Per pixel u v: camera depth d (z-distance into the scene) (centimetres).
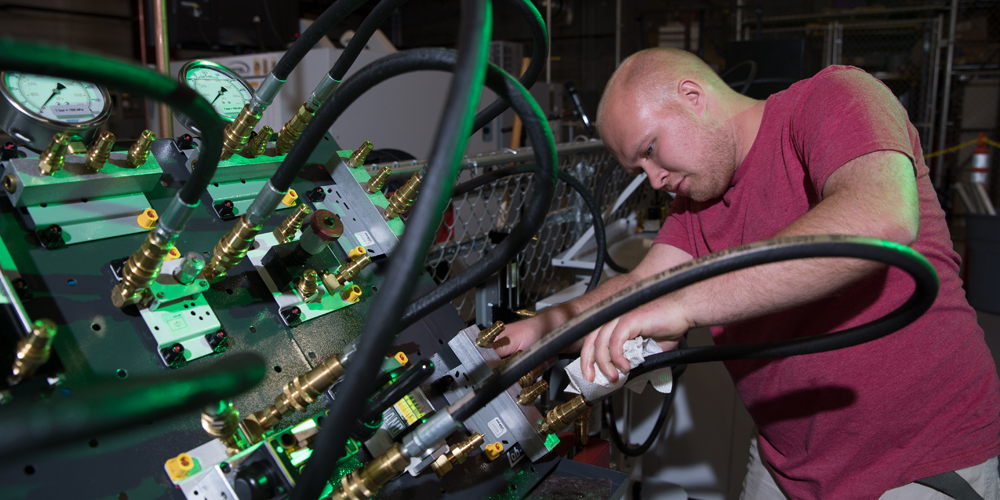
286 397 51
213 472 47
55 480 42
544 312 87
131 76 31
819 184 69
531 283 165
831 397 85
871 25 431
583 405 68
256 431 52
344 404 33
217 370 34
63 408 29
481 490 62
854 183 61
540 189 44
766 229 87
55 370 46
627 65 88
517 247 48
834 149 66
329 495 52
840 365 84
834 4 458
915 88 438
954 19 409
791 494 96
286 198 72
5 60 26
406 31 559
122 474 45
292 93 188
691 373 162
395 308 31
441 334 74
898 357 81
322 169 80
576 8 549
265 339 60
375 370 33
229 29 239
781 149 83
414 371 52
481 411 67
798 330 88
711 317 62
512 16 557
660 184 91
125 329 52
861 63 456
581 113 179
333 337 65
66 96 58
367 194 78
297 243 67
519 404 68
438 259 122
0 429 29
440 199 31
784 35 475
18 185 52
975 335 85
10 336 45
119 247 57
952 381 82
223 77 77
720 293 61
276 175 51
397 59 41
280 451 48
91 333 50
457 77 32
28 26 262
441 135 31
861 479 86
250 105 66
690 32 492
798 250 39
